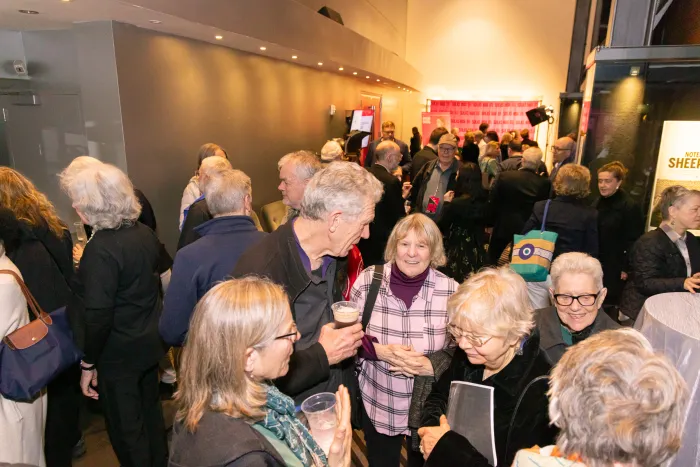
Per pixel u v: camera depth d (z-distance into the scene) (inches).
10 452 61.3
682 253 88.8
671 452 29.1
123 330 74.9
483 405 45.8
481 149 347.9
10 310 59.5
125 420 77.1
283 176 94.0
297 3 176.4
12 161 134.6
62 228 81.5
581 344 34.1
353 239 55.9
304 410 46.8
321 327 60.6
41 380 60.5
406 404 68.7
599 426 28.6
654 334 57.7
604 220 122.6
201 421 34.2
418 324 67.0
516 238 93.7
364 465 95.3
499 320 45.5
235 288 36.9
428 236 66.1
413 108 500.4
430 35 478.9
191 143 151.5
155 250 78.6
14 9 105.7
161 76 135.4
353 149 218.1
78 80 124.6
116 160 125.3
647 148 141.8
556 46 450.0
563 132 354.6
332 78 274.7
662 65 136.0
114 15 111.4
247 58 182.2
